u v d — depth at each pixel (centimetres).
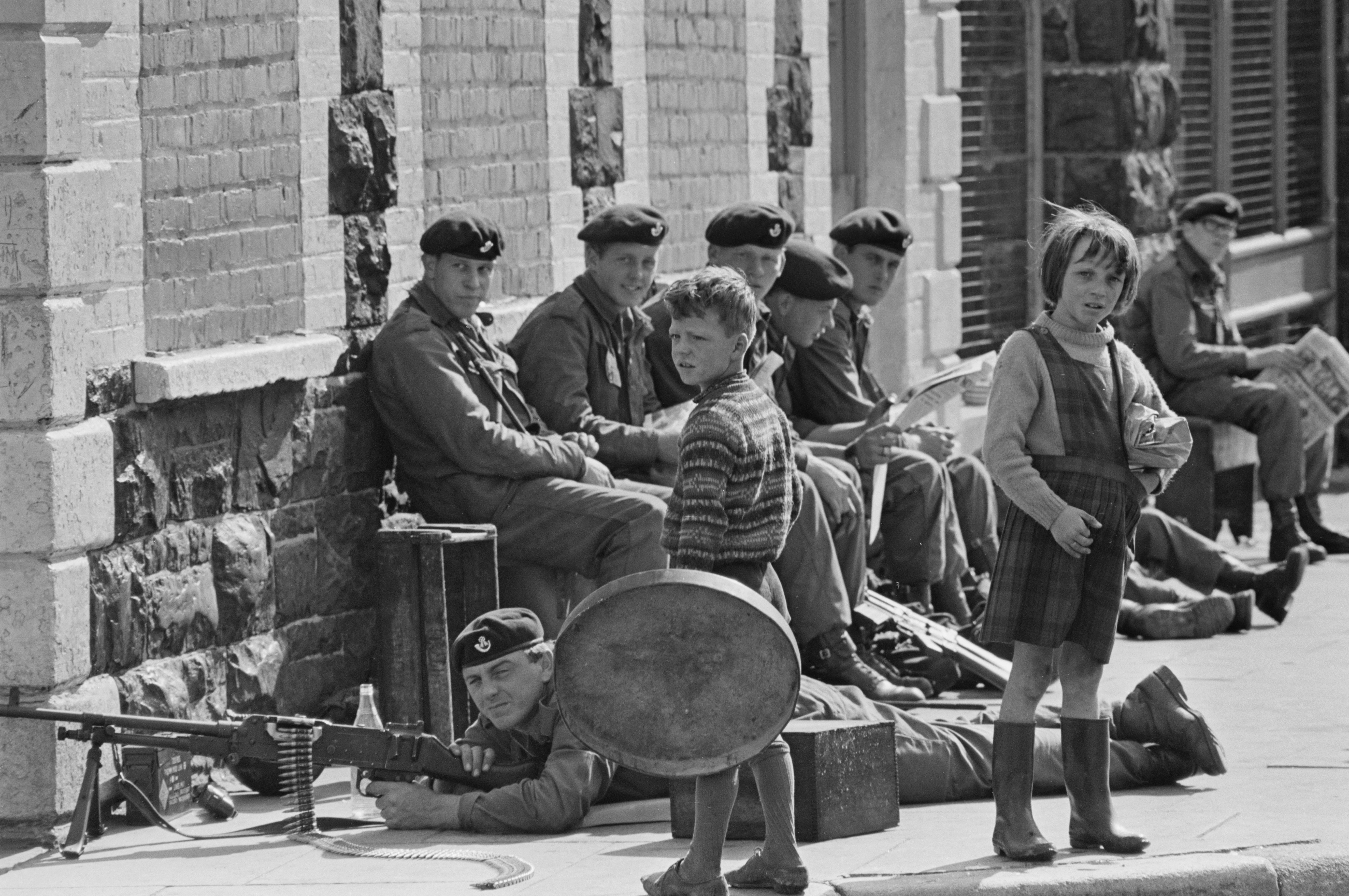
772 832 1872
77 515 2178
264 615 2530
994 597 1978
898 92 4138
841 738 2108
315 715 2589
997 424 1966
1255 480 4956
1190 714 2267
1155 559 3491
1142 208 4734
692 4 3519
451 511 2695
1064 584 1956
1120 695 2797
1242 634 3331
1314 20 5806
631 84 3347
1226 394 4175
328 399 2644
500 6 3014
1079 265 1973
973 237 4525
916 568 3102
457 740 2492
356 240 2722
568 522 2645
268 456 2538
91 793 2127
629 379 2941
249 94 2527
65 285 2156
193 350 2444
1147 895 1889
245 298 2534
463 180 2958
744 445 1850
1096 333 2003
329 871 2017
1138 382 2014
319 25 2641
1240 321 5300
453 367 2670
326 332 2662
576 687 1773
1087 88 4697
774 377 3127
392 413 2702
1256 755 2444
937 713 2684
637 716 1769
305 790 2170
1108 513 1967
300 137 2614
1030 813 1984
